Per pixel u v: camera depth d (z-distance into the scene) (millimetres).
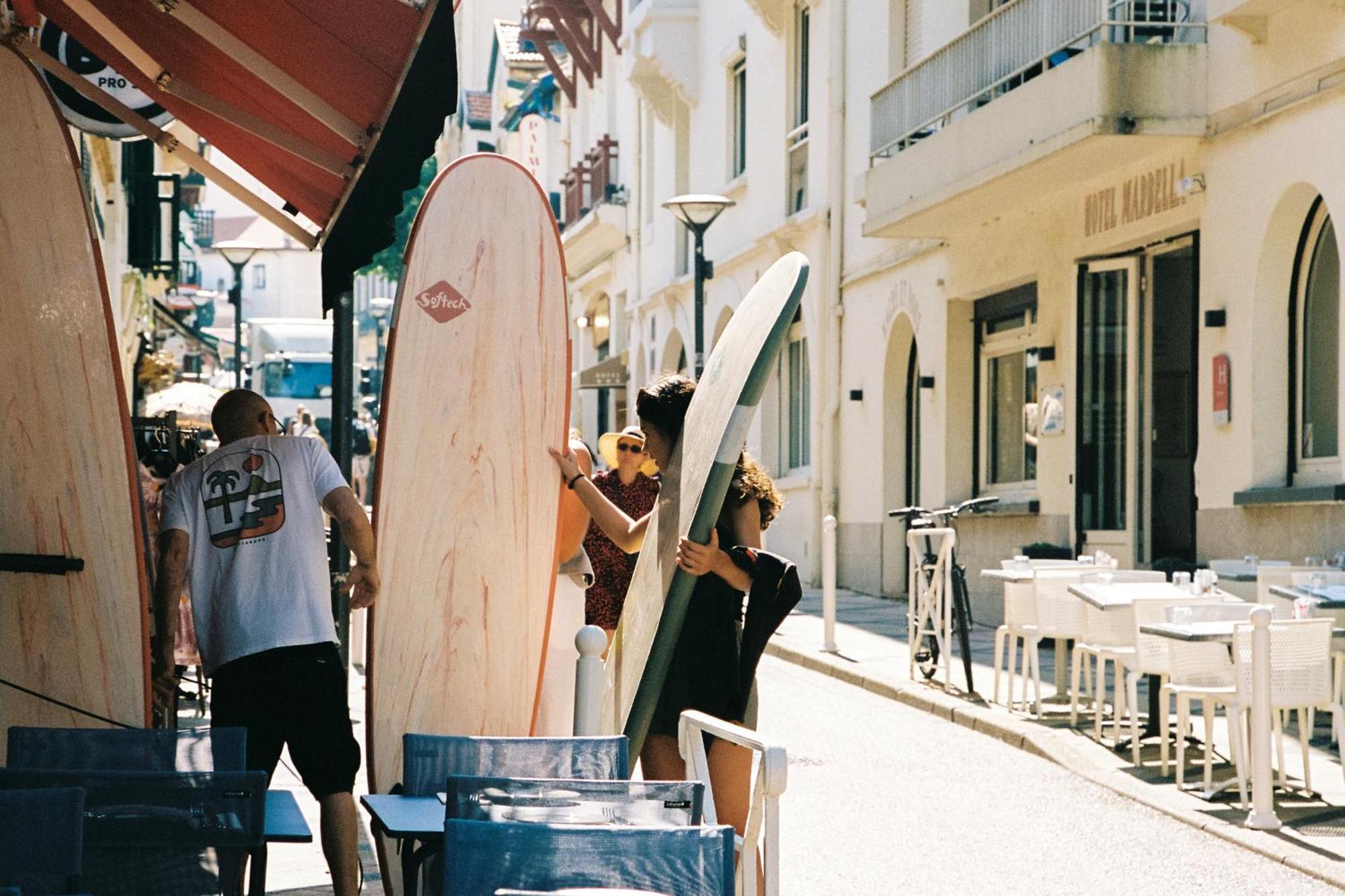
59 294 6250
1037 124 15719
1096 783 10164
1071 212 17359
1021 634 12672
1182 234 15680
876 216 19953
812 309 25266
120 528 6211
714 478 5199
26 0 7598
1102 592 11117
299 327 40625
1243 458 14172
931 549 14688
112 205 26953
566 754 5141
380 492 6488
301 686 6082
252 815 4234
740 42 28609
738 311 5734
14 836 3670
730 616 5652
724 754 5516
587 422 42344
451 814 4043
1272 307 13992
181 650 10016
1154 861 8102
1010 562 13148
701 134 31141
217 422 6441
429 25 5402
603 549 8539
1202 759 10711
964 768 10727
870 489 23469
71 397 6242
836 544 24953
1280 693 8984
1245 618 9820
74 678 6195
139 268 26578
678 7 31328
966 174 17312
